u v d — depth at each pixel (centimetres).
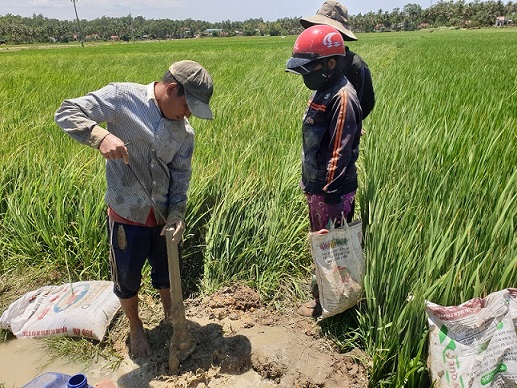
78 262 392
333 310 290
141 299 353
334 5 343
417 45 3067
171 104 243
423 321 249
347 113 261
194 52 3031
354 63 320
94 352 305
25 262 397
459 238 269
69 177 429
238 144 528
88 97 241
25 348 312
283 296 352
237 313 333
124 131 250
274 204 393
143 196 267
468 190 322
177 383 274
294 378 273
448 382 220
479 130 467
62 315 321
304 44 259
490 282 249
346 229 286
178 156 270
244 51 2948
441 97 743
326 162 284
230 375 283
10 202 410
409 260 273
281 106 755
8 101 832
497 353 206
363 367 278
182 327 279
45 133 587
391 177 383
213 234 378
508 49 2409
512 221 267
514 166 362
